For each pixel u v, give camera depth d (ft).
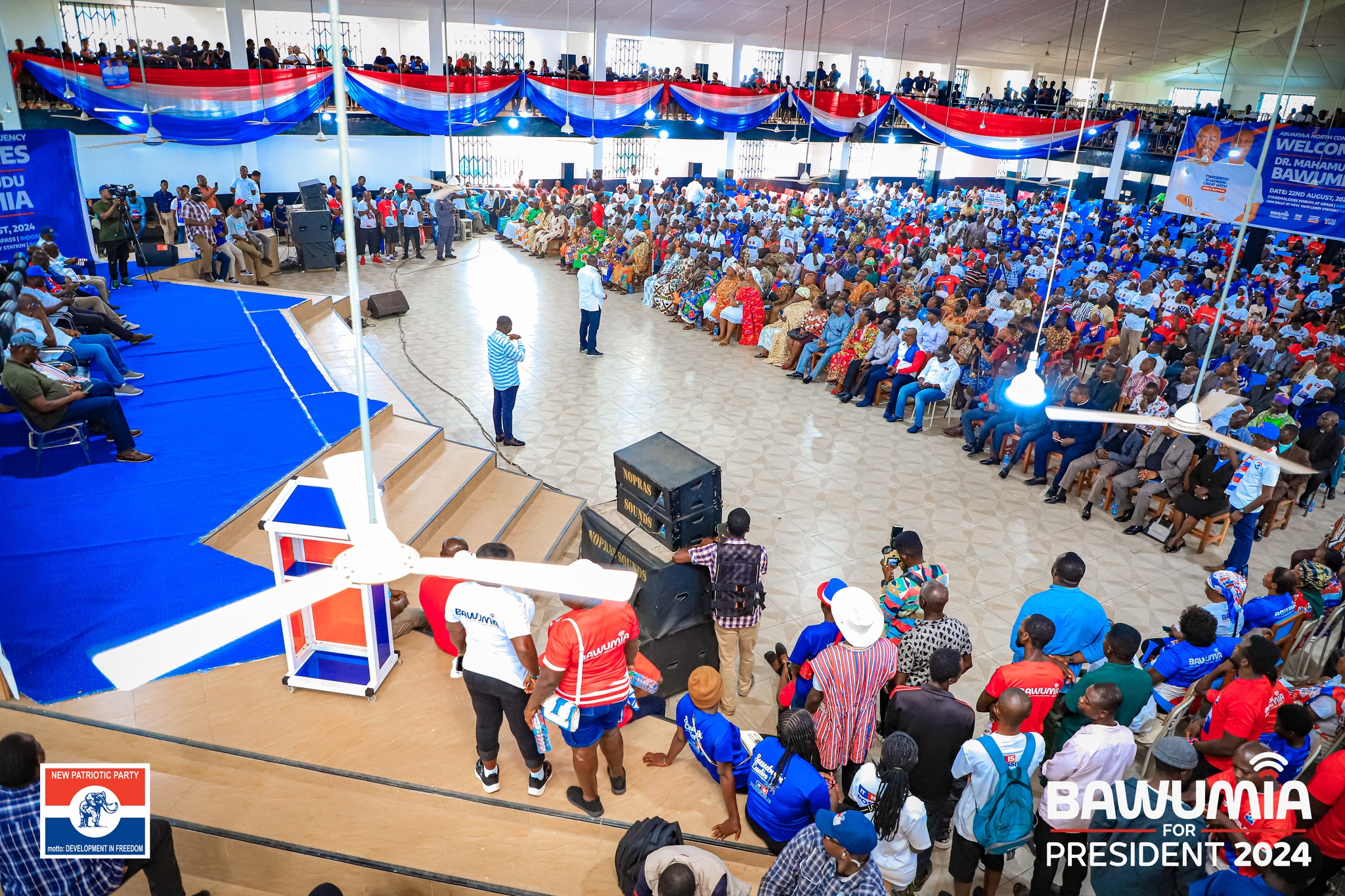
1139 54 96.94
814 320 40.81
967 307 41.57
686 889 10.57
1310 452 29.43
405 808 13.79
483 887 12.61
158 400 27.22
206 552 18.49
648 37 87.92
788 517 27.02
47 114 53.11
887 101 74.90
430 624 16.65
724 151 105.40
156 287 42.93
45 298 27.94
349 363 34.83
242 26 63.87
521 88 65.16
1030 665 14.73
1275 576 19.26
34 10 59.26
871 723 14.70
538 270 63.31
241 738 14.40
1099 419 12.37
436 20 75.36
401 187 62.80
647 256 56.29
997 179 126.82
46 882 11.13
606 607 12.62
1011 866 15.28
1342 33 82.28
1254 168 44.47
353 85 60.03
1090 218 80.84
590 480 28.55
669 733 16.02
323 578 6.36
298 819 13.43
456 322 47.19
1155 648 18.48
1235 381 30.81
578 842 13.58
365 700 15.57
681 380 39.63
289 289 51.24
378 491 7.05
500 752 15.05
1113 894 12.43
